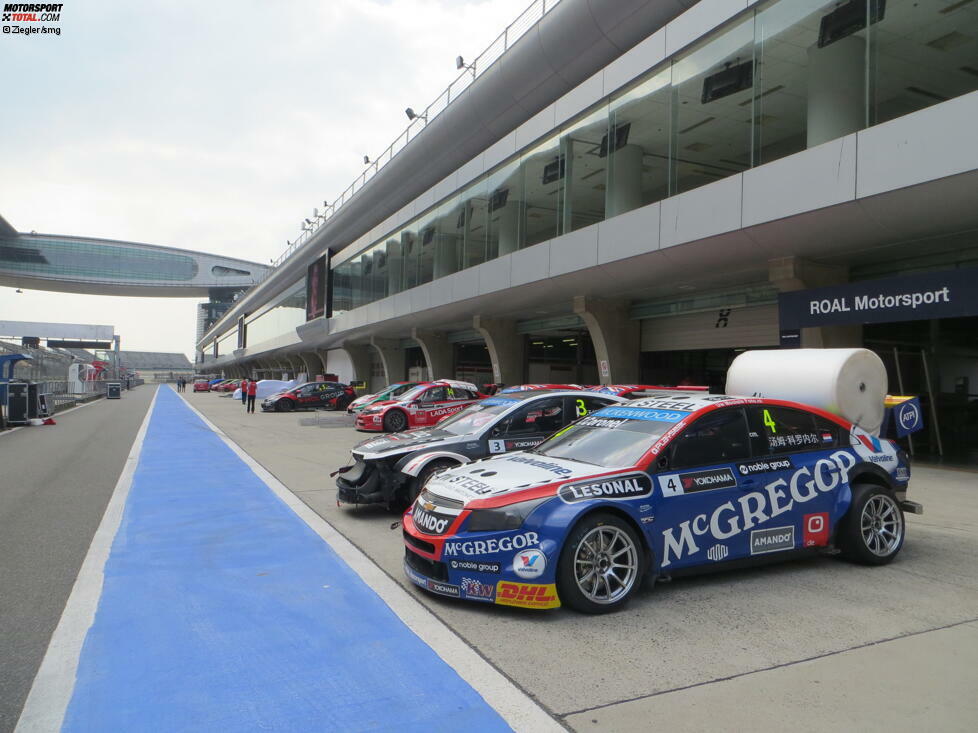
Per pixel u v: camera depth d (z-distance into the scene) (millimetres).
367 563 5289
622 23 18344
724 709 2912
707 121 13336
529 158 19797
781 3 11836
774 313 16328
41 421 21344
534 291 19797
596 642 3684
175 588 4664
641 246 14633
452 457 6961
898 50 10516
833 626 3914
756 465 4762
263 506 7680
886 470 5375
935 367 14836
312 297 50094
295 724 2795
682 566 4402
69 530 6508
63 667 3379
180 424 21891
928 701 2982
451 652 3543
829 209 10711
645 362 20844
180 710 2920
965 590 4582
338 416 26234
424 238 28062
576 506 4094
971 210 9711
